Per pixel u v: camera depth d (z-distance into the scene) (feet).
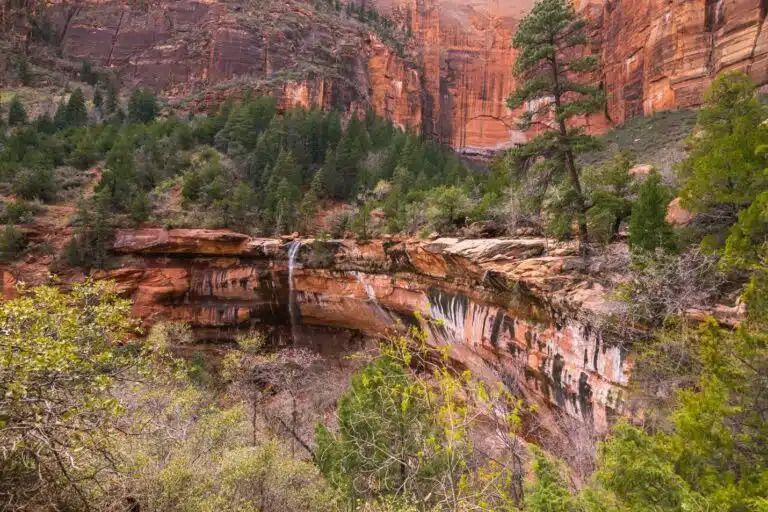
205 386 100.42
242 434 57.41
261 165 169.17
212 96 249.34
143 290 121.70
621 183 60.03
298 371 113.60
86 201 130.21
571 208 59.00
